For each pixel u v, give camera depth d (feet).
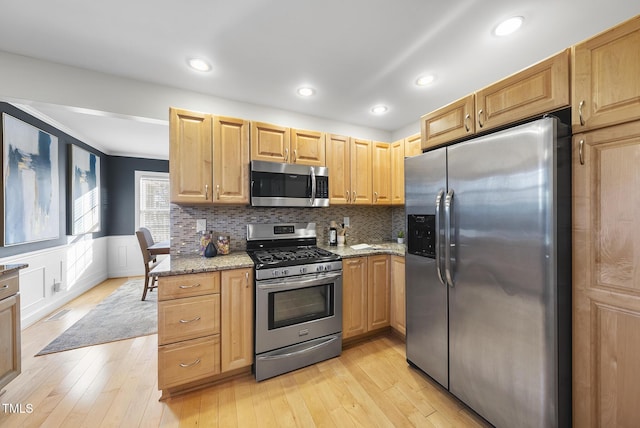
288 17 4.75
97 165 14.02
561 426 3.85
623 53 3.40
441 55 5.89
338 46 5.60
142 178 16.38
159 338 5.32
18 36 5.22
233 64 6.26
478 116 5.13
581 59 3.78
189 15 4.69
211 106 7.80
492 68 6.42
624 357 3.48
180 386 5.68
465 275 4.97
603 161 3.62
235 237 8.10
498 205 4.39
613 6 4.36
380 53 5.84
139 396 5.54
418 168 6.06
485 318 4.64
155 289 13.10
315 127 9.54
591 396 3.77
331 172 8.45
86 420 4.88
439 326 5.58
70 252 11.69
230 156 6.94
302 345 6.66
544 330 3.82
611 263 3.57
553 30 5.00
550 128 3.73
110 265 15.40
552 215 3.72
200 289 5.67
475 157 4.76
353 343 7.87
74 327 8.86
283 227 8.53
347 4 4.44
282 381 6.09
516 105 4.52
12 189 8.23
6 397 5.49
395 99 8.17
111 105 6.64
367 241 10.41
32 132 9.21
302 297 6.76
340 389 5.80
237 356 6.05
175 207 7.43
